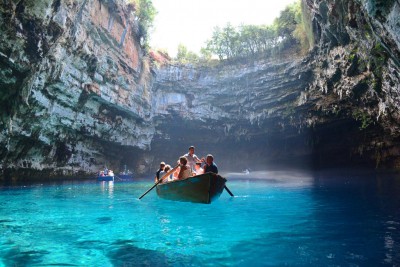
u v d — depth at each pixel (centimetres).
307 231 530
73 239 514
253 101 3384
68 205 936
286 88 3144
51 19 1764
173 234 536
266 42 3322
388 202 828
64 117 2314
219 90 3494
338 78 2492
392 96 1844
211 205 874
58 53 1955
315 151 3425
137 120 3222
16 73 1800
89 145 2833
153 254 427
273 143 3725
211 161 944
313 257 390
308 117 3075
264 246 447
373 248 416
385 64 1436
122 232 559
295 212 728
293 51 3066
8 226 622
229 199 1009
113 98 2652
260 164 3919
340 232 514
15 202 1016
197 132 3762
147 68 3253
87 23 2169
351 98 2511
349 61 2223
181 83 3522
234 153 4019
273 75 3166
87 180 2503
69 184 1986
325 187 1404
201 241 485
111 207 884
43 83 1966
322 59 2583
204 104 3547
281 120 3316
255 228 567
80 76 2244
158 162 3912
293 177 2414
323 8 1962
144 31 3098
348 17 1512
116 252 440
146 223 638
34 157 2267
